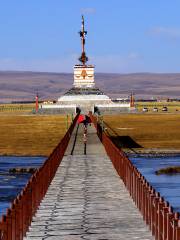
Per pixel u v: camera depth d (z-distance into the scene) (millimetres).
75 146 108062
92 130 149750
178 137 164500
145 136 167000
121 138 163250
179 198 75312
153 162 120875
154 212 36281
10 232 31234
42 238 36406
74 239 35875
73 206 47875
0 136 167625
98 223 40844
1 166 113938
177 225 29250
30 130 181625
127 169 56250
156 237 35344
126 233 37500
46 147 148375
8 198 76688
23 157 132625
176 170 103625
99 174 68688
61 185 59938
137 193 46969
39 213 45000
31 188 42406
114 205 48094
